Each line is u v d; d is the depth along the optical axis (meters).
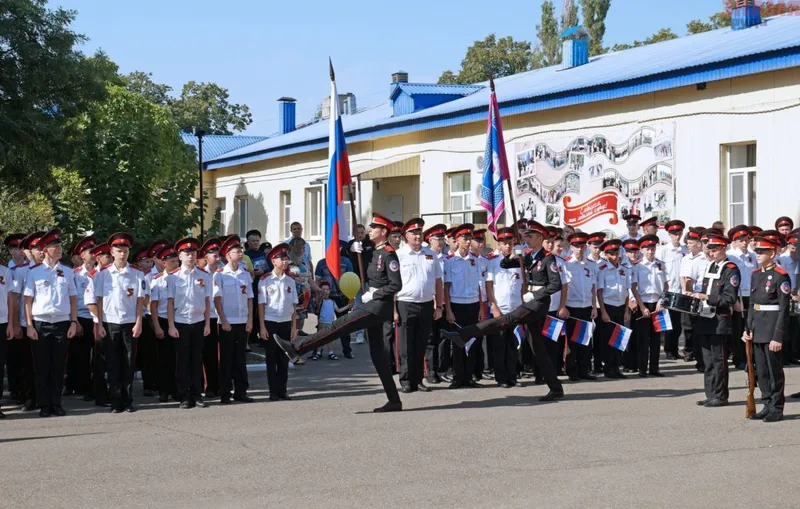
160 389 12.53
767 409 10.26
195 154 33.97
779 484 7.45
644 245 14.54
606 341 14.21
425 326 12.74
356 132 29.12
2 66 19.11
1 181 20.34
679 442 9.05
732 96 18.67
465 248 13.65
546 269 11.80
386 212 28.67
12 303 11.55
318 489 7.47
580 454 8.56
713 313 11.11
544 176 22.77
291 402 12.07
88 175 17.97
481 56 55.91
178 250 12.22
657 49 24.80
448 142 25.73
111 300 11.62
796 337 15.47
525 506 6.89
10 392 13.40
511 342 13.26
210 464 8.42
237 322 12.23
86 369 12.95
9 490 7.63
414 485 7.54
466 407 11.41
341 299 17.95
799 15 22.78
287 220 34.78
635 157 20.53
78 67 19.95
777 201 17.92
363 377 14.34
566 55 27.17
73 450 9.17
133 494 7.44
